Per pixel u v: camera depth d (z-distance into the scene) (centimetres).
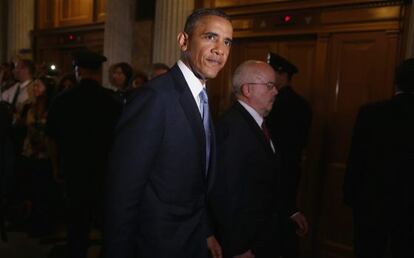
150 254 140
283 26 369
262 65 198
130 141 132
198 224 152
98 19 584
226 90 420
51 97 418
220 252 181
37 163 377
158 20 448
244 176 183
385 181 220
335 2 330
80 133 295
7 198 386
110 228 133
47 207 383
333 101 341
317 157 352
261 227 187
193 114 142
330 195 344
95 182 301
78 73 303
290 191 236
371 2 313
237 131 184
